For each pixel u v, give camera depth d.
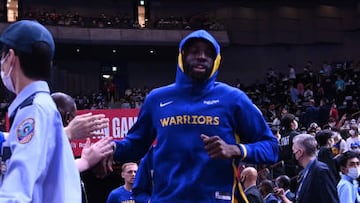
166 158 2.62
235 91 2.71
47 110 1.92
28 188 1.77
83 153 2.52
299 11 31.47
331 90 26.02
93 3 30.30
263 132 2.72
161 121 2.67
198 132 2.60
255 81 31.03
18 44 1.98
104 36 26.72
